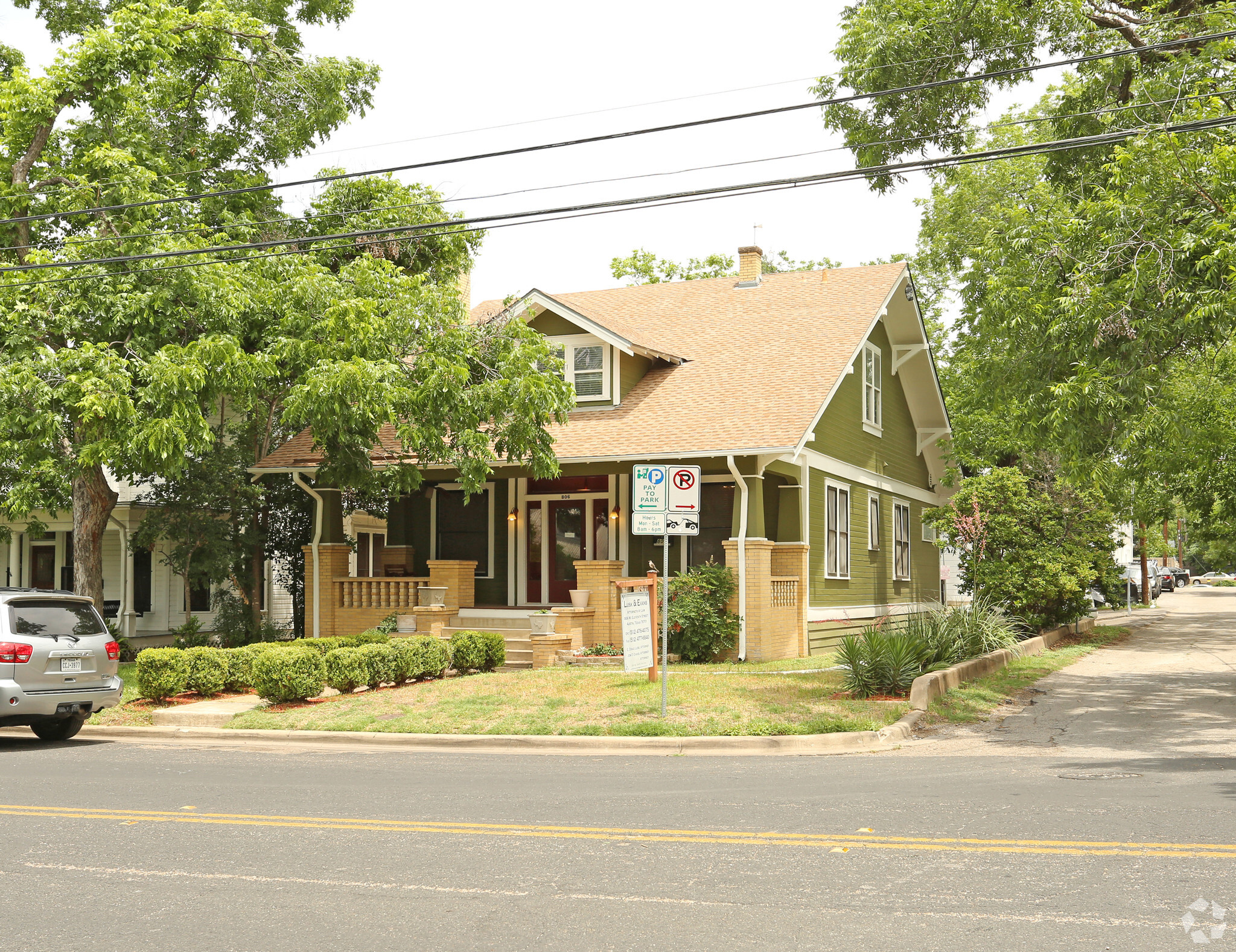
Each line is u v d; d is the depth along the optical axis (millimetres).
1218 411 18516
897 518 29875
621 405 23062
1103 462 16031
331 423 18719
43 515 28906
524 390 19594
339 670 16125
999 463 32938
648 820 8430
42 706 13719
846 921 5797
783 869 6859
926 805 8789
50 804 9547
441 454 20000
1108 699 16094
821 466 23656
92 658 14422
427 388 19203
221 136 23609
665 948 5434
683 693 14930
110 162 19062
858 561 26203
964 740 12891
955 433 31703
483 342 20953
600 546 23875
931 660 17281
